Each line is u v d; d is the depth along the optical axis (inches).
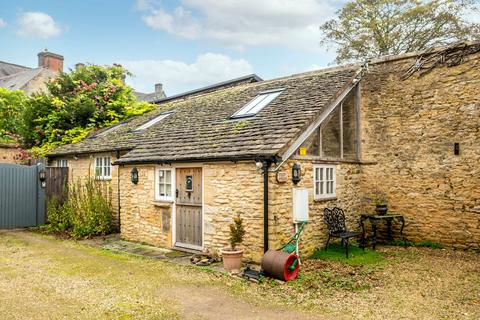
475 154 360.5
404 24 898.1
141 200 413.1
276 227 293.6
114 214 504.4
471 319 194.5
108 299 226.8
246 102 454.0
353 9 971.9
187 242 364.2
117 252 364.2
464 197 366.3
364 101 429.4
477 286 252.4
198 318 197.8
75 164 591.5
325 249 353.4
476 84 360.8
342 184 392.5
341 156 394.3
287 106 378.6
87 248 384.2
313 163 347.3
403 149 403.5
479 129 358.3
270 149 291.1
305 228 331.6
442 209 378.6
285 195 306.3
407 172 400.5
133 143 474.3
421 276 276.2
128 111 746.8
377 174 418.6
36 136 735.7
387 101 415.2
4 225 513.3
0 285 255.0
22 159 722.8
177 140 410.0
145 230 407.5
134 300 225.3
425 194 388.8
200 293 238.4
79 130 713.6
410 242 396.5
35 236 458.6
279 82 500.1
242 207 312.7
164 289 246.7
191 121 469.4
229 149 322.3
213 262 318.7
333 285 253.0
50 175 562.3
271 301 223.5
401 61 408.2
